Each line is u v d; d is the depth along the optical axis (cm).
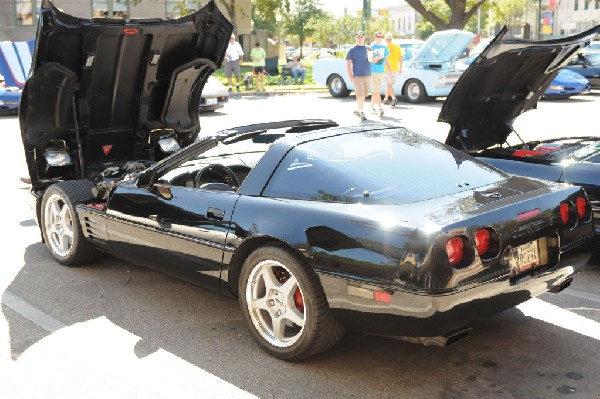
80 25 548
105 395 349
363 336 414
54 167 614
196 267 427
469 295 323
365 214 345
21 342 413
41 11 525
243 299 396
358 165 384
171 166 454
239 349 402
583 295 479
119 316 454
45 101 570
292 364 381
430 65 1798
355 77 1483
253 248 394
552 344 398
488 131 639
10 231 661
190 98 676
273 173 396
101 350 402
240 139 439
